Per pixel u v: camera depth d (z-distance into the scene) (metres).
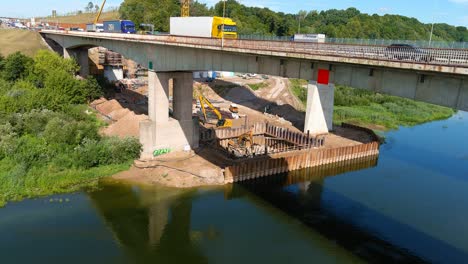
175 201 40.94
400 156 60.59
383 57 28.41
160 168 47.53
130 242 33.50
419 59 26.09
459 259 32.59
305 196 44.59
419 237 35.81
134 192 42.06
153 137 49.84
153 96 49.56
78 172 44.75
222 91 96.25
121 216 37.38
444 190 47.00
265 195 44.34
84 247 32.28
